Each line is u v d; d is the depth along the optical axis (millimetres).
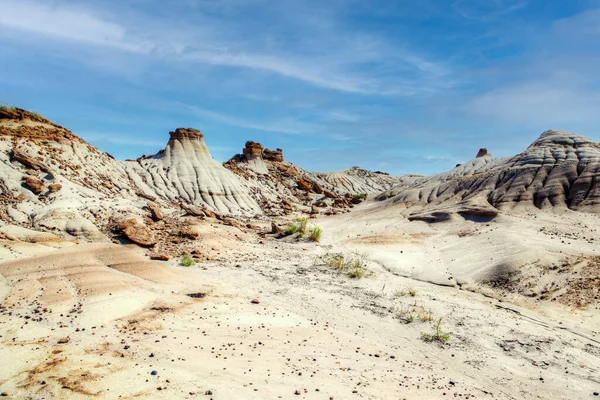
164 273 24156
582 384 14094
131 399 10719
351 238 43500
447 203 56156
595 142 58312
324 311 20828
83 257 24062
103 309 17281
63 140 47094
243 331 16812
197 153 73125
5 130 42031
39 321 15805
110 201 38000
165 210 43000
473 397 12773
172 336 15500
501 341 17656
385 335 18125
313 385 12438
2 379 11492
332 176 116562
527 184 50500
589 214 39875
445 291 25484
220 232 38156
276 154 103688
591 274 23812
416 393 12648
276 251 36125
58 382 11375
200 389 11438
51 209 31719
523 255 27359
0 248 23750
